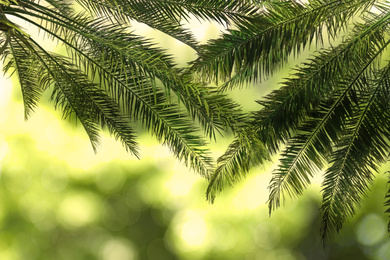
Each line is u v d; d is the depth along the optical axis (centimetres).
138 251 2238
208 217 2177
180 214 2197
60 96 975
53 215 2228
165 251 2228
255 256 2186
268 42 858
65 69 915
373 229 2125
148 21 878
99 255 2241
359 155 980
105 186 2248
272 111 922
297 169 983
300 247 2192
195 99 798
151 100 871
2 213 2197
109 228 2244
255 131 915
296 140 961
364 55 915
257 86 2184
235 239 2166
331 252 2206
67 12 885
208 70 855
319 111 950
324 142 964
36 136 2223
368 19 912
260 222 2155
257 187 2080
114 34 825
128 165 2244
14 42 926
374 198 2064
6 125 2217
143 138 2203
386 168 2003
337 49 905
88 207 2244
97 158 2242
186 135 886
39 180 2220
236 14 845
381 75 937
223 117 798
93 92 940
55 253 2227
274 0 841
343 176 1007
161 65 786
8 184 2202
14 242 2202
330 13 856
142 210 2239
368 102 956
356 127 972
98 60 860
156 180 2220
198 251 2191
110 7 848
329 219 1036
